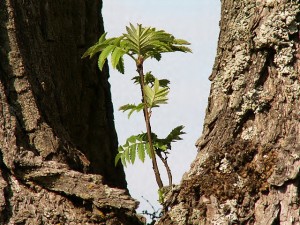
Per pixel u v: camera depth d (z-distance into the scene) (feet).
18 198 19.69
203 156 19.65
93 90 28.17
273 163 18.90
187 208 19.47
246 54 19.36
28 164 19.86
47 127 20.68
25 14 22.16
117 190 19.90
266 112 19.17
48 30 24.61
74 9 27.20
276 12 18.94
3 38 20.85
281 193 18.75
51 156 20.49
